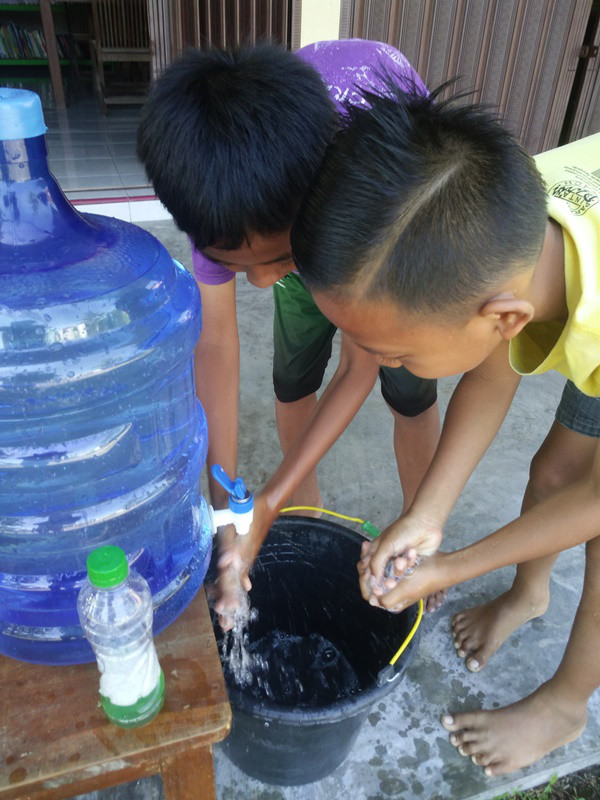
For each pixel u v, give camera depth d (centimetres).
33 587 83
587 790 123
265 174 78
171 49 326
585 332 80
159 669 71
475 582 156
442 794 118
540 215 73
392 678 96
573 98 390
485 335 77
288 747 101
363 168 67
